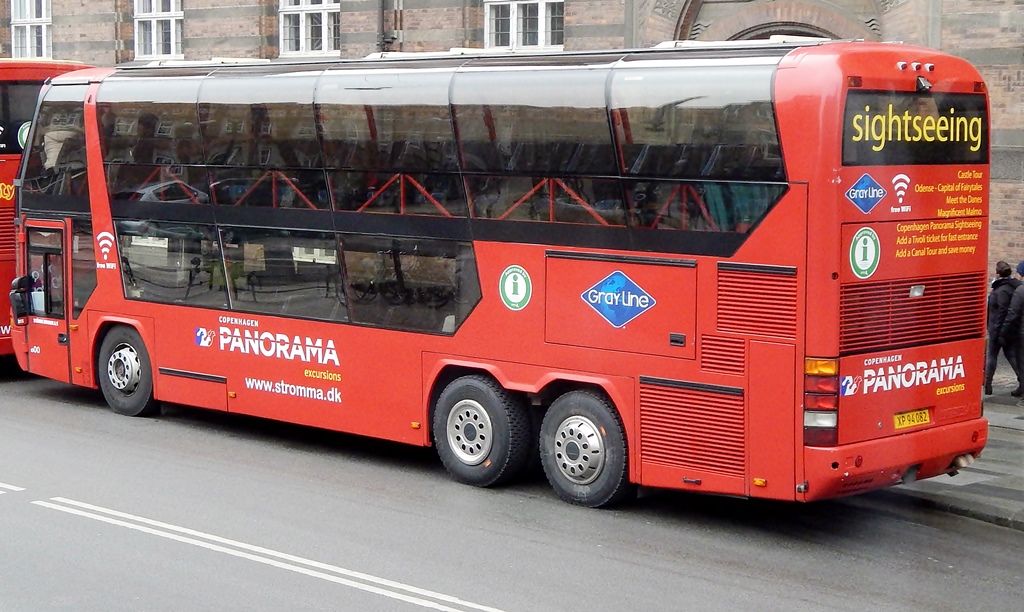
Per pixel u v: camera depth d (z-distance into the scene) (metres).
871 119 9.28
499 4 20.97
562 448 10.75
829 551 9.57
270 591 8.30
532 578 8.71
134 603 8.03
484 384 11.21
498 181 10.85
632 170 10.01
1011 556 9.48
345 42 22.47
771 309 9.36
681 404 9.90
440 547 9.47
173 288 13.80
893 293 9.57
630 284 10.11
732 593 8.45
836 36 17.77
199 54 24.88
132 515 10.23
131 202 14.12
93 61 27.19
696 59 9.79
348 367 12.16
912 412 9.85
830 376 9.18
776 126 9.23
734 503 11.01
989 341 15.55
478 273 11.09
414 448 13.23
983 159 10.21
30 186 15.30
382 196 11.70
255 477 11.73
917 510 10.83
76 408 15.16
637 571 8.94
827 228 9.09
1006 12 16.02
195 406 14.33
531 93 10.55
